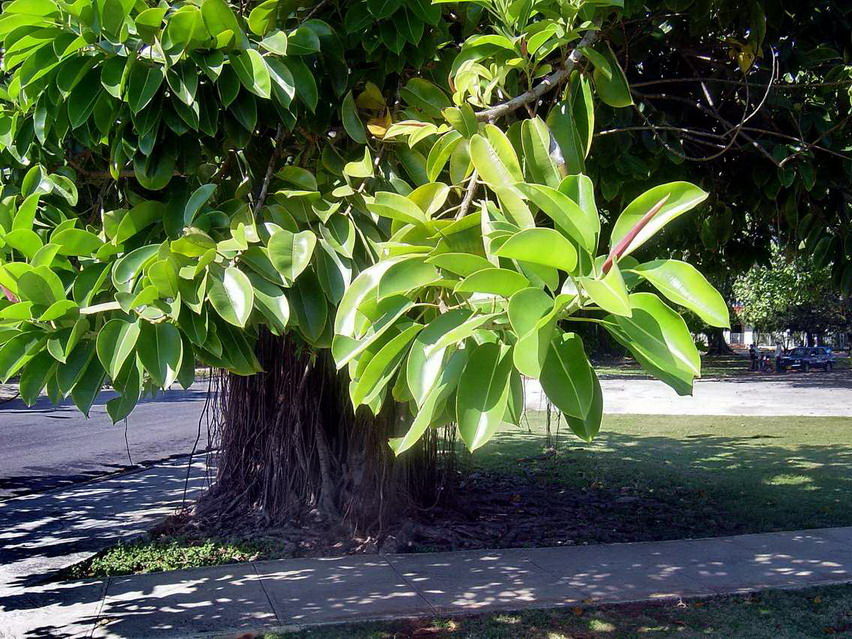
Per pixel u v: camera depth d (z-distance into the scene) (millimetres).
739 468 11586
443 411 2166
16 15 2826
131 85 2910
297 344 6387
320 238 3182
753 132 5258
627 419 18203
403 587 6023
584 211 1898
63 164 3861
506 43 2820
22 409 21500
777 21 4672
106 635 5141
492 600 5699
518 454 12969
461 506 8555
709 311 1587
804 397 24812
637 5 4215
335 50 3688
